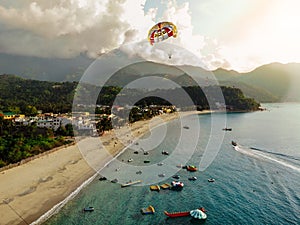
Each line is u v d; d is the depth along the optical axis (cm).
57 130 7538
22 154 4962
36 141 5906
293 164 5159
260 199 3512
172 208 3256
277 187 3925
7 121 7250
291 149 6488
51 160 5050
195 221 2969
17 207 3169
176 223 2936
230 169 4806
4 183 3850
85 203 3366
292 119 14325
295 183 4084
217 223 2928
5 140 5662
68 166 4722
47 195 3531
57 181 4012
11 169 4453
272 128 10594
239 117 15238
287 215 3083
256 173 4578
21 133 6712
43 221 2920
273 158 5612
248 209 3234
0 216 2948
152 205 3334
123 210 3203
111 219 3000
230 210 3216
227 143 7225
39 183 3909
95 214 3100
